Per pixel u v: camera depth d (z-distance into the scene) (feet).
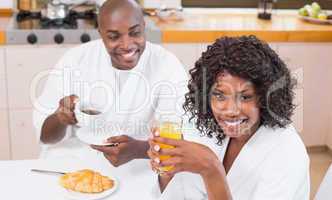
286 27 9.80
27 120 9.29
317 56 9.85
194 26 9.53
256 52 3.86
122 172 4.90
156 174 4.82
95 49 6.21
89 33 8.81
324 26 10.09
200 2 11.19
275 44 9.56
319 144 10.74
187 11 11.18
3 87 9.00
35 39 8.69
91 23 9.37
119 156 4.98
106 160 5.17
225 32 9.26
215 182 3.80
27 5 9.89
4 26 8.95
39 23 9.29
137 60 5.87
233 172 4.35
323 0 11.56
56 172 4.84
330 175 4.71
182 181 4.69
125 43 5.52
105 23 5.48
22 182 4.63
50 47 8.87
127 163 5.06
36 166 4.96
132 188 4.62
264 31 9.39
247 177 4.30
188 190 4.70
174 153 3.76
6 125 9.26
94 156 5.28
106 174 4.84
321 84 10.11
